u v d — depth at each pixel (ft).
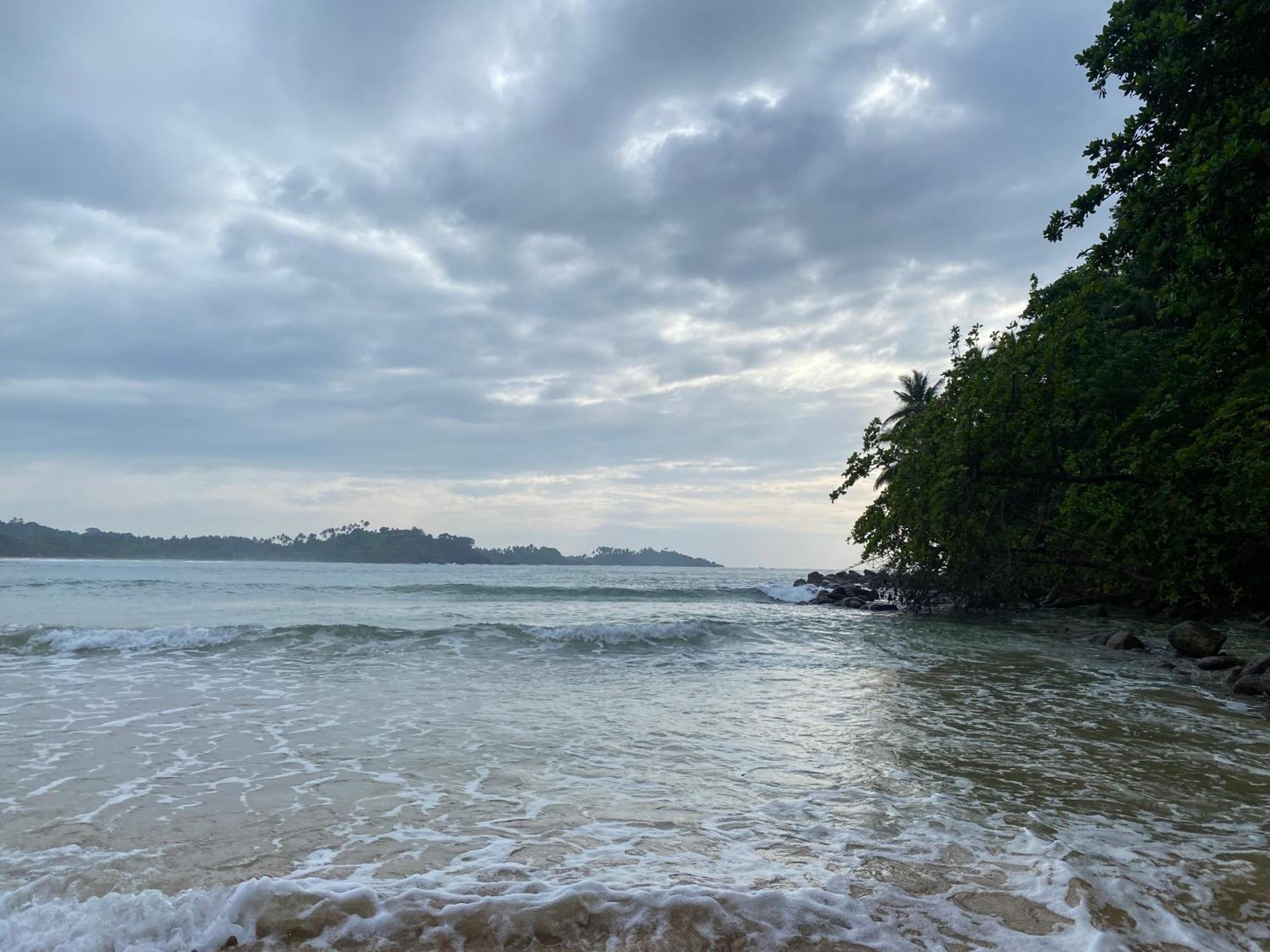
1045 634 61.31
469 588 121.19
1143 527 59.06
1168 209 39.17
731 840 15.94
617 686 36.24
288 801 18.56
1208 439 52.34
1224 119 35.12
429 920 11.91
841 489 78.48
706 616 78.89
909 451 72.64
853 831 16.47
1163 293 51.55
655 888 13.00
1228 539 55.88
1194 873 14.14
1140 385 72.13
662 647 51.16
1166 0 38.83
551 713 29.66
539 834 16.29
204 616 67.82
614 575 305.73
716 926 11.87
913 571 79.15
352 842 15.79
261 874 14.05
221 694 32.55
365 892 12.66
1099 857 14.87
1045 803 18.56
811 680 38.45
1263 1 33.45
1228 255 36.68
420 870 14.21
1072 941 11.43
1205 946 11.34
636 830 16.56
